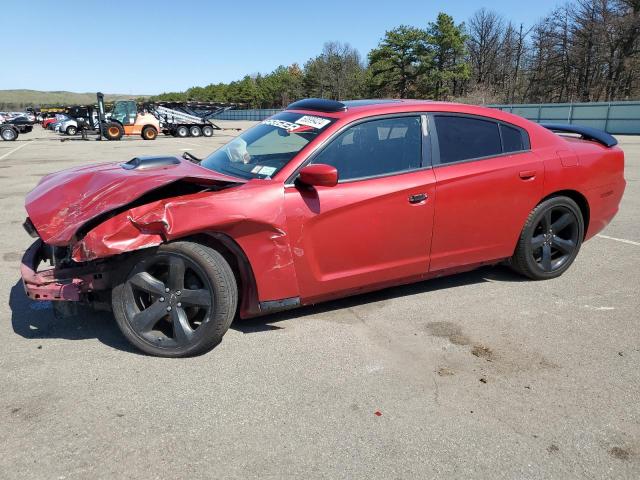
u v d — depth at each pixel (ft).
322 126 11.59
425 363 10.39
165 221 9.57
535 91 192.65
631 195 28.66
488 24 230.48
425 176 12.10
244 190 10.38
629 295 13.97
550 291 14.24
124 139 102.63
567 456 7.73
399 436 8.14
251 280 10.71
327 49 278.05
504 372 10.08
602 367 10.28
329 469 7.39
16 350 10.74
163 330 10.84
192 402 8.97
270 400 9.05
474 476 7.30
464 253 13.15
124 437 8.04
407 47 207.21
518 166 13.38
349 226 11.28
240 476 7.25
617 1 162.71
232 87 353.72
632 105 96.37
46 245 11.82
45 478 7.14
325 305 13.20
